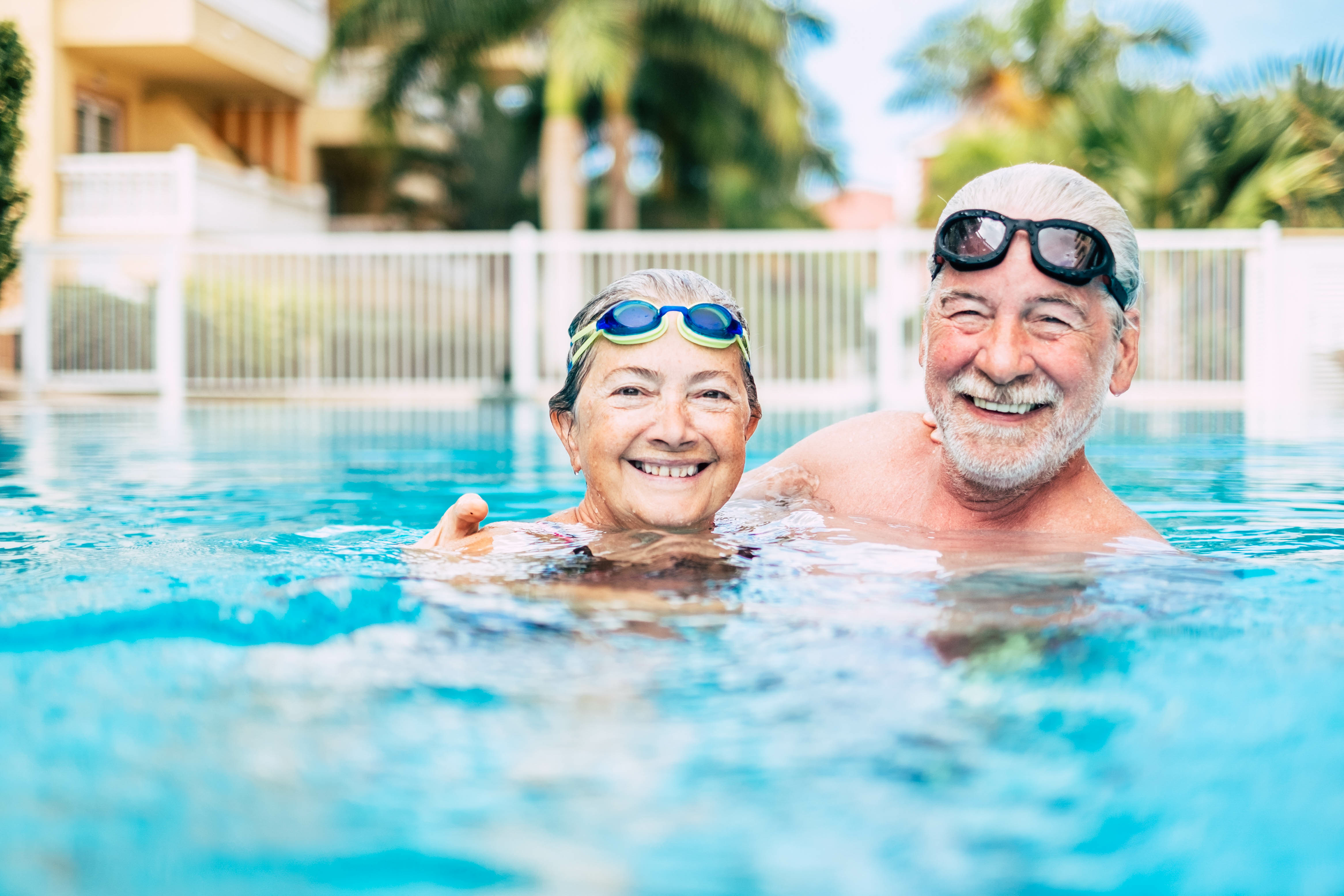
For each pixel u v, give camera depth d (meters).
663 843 0.73
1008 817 0.77
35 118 15.99
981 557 1.72
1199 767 0.85
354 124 22.11
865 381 12.50
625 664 1.12
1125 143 15.29
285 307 13.09
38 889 0.67
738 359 1.83
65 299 12.53
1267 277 11.42
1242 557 1.85
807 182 21.80
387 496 3.40
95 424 7.45
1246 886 0.68
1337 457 4.68
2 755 0.88
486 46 16.98
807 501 2.25
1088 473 2.06
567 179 17.16
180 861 0.71
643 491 1.80
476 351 13.07
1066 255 1.74
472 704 0.98
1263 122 14.84
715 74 17.88
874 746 0.89
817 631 1.24
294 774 0.84
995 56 22.02
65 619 1.28
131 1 16.45
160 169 16.19
